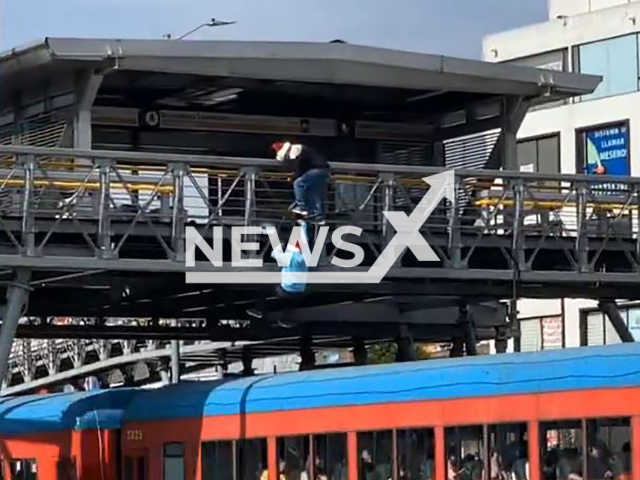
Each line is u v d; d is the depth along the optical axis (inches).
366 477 805.9
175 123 1190.3
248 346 1510.8
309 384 855.7
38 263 918.4
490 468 730.2
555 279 1034.1
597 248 1078.4
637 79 1920.5
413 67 1122.7
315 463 845.2
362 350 1341.0
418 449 773.9
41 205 954.1
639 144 1913.1
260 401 894.4
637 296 1114.7
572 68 1987.0
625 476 666.8
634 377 671.1
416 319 1246.3
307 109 1238.3
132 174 1060.5
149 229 959.0
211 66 1068.5
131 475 1045.8
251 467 901.2
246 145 1218.6
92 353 2101.4
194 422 961.5
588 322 1961.1
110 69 1040.8
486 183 1055.0
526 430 715.4
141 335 1217.4
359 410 813.2
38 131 1117.7
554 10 2154.3
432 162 1270.9
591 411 685.9
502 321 1293.1
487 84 1166.3
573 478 689.6
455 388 753.6
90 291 1128.2
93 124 1160.8
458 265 1005.8
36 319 1497.3
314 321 1197.7
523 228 1026.1
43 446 1124.5
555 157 2003.0
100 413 1077.1
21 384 2299.5
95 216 956.0
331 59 1094.4
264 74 1088.2
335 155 1250.0
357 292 1032.2
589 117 1968.5
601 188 1119.6
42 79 1099.3
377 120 1264.8
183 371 1985.7
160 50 1043.9
